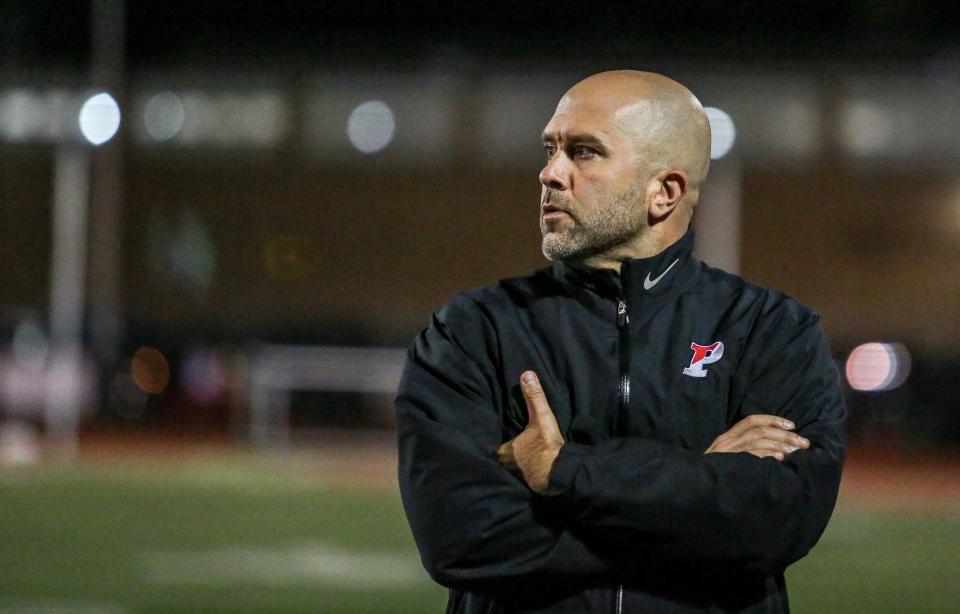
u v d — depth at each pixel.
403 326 48.22
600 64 43.66
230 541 16.66
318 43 47.28
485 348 4.16
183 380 36.81
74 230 31.19
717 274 4.27
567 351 4.07
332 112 46.69
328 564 14.97
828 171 43.78
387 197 47.91
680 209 4.18
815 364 4.16
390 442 30.73
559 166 4.12
